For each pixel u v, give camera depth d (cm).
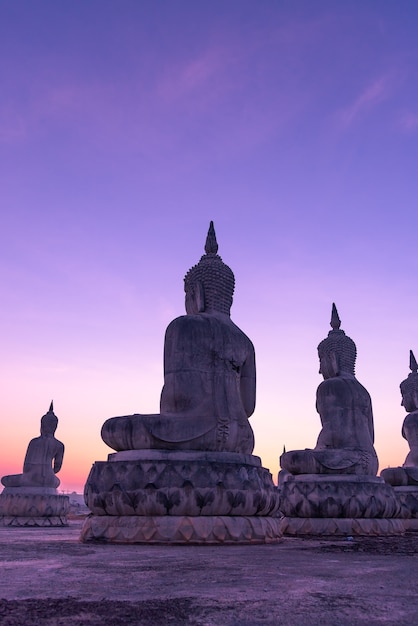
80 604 598
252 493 1423
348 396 2170
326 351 2338
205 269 1812
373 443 2217
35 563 931
